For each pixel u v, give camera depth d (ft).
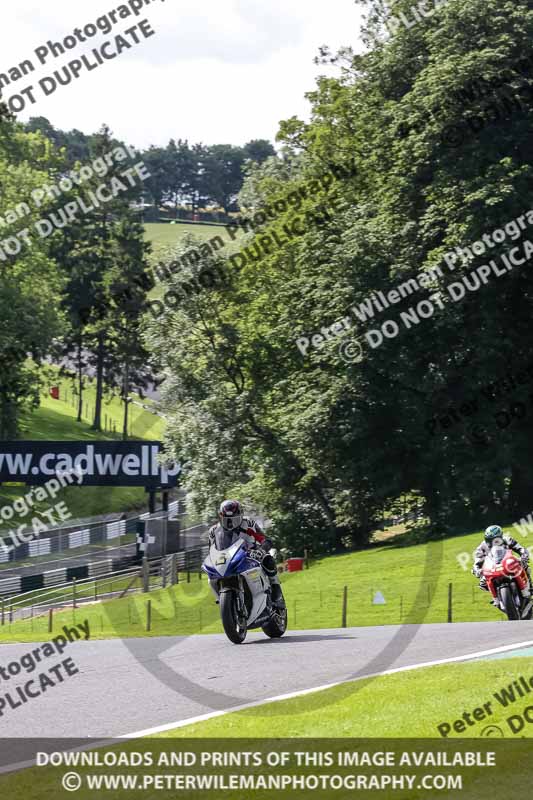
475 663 119.24
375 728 87.86
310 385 569.23
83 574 619.67
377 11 562.25
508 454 485.56
